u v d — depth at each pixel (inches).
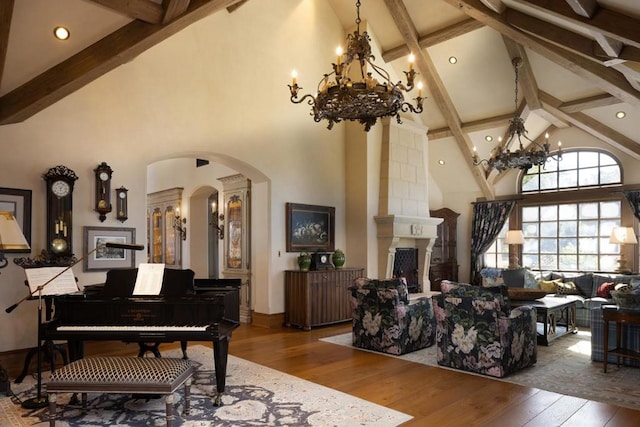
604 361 175.5
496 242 401.1
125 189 208.8
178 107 229.3
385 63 314.0
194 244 371.2
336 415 132.0
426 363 187.9
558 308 231.0
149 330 134.2
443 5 263.7
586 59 217.3
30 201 184.7
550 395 148.9
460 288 177.3
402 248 332.2
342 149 315.6
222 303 140.9
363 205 304.5
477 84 307.1
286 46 280.5
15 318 181.6
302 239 285.4
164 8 148.0
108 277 147.8
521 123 262.2
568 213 359.6
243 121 256.2
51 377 115.3
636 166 326.0
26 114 170.6
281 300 275.3
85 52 161.5
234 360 194.1
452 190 420.5
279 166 274.7
